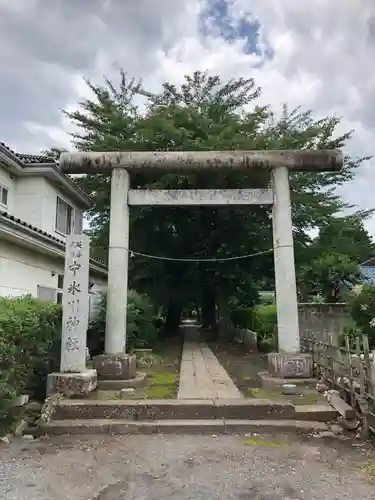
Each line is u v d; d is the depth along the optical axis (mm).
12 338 6211
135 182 14922
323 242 17688
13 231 9125
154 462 5109
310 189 17797
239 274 17016
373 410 5895
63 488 4375
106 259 19359
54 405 6898
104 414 6855
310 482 4484
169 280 18484
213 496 4168
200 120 15945
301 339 11773
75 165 10039
